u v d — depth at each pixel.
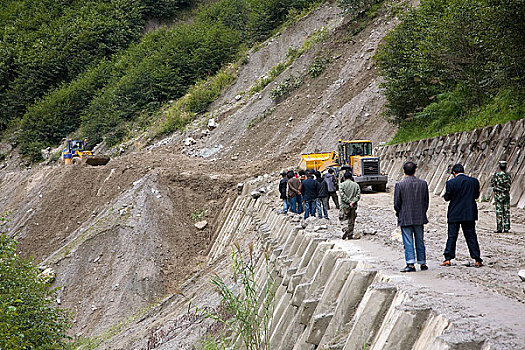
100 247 28.30
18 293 14.37
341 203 11.16
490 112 20.48
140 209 31.05
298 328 7.91
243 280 6.02
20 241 34.62
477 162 18.67
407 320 4.61
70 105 69.88
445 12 24.59
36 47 78.31
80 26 80.94
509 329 4.05
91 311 24.53
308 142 39.53
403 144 27.05
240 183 32.84
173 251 28.94
